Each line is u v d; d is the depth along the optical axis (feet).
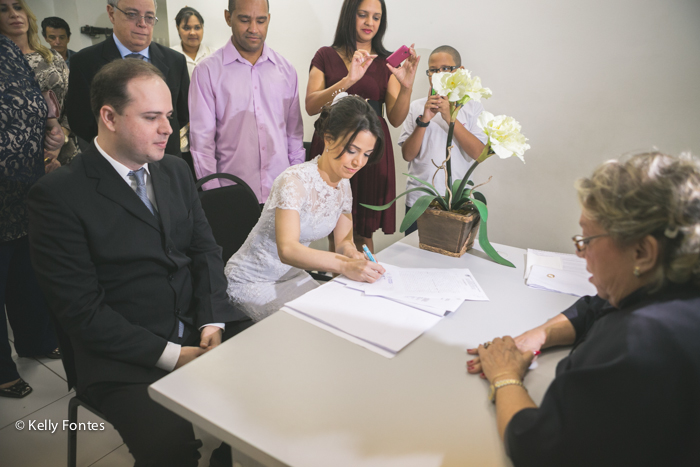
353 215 7.20
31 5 10.25
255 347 2.89
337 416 2.31
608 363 1.76
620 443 1.72
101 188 3.53
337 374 2.64
